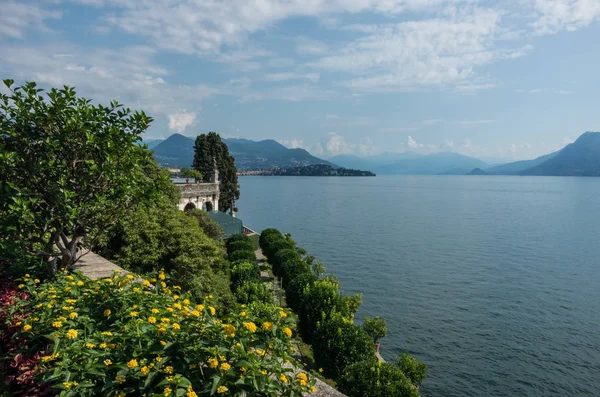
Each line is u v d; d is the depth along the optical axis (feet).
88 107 34.60
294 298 93.56
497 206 607.78
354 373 57.77
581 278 197.88
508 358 112.06
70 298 23.26
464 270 212.43
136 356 16.65
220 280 72.02
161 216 75.66
